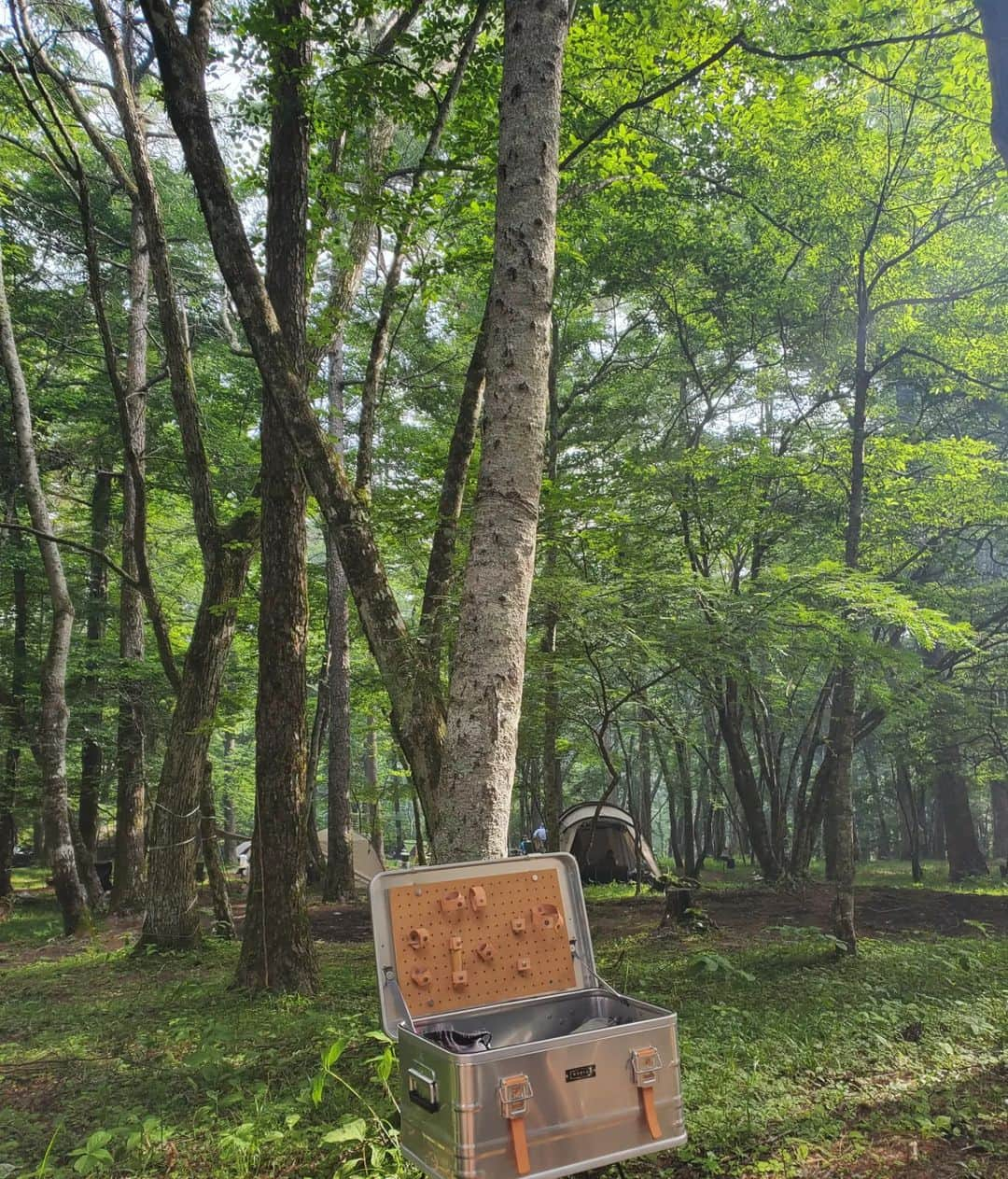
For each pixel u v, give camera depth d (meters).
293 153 7.51
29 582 17.67
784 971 7.34
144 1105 4.49
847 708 8.57
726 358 16.62
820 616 8.57
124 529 15.55
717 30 8.26
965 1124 3.68
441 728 4.95
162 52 5.52
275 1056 5.10
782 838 17.30
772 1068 4.48
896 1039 5.01
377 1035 2.96
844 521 13.30
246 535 10.57
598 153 9.07
